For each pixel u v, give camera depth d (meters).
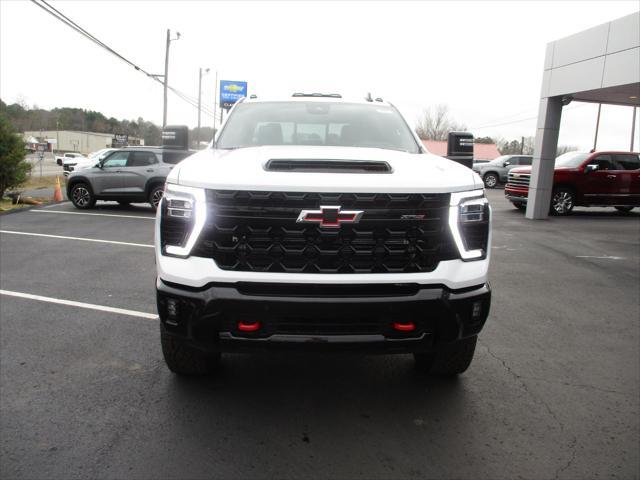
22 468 2.49
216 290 2.54
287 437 2.81
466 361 3.33
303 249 2.55
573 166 14.93
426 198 2.61
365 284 2.54
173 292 2.62
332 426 2.93
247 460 2.59
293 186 2.52
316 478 2.46
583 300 5.70
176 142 3.86
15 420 2.93
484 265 2.73
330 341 2.56
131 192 13.21
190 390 3.33
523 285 6.35
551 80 12.98
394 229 2.59
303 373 3.62
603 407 3.22
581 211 16.45
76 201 13.59
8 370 3.59
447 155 3.67
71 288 5.75
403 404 3.20
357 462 2.59
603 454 2.71
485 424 2.99
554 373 3.72
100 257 7.52
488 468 2.57
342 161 2.82
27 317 4.73
